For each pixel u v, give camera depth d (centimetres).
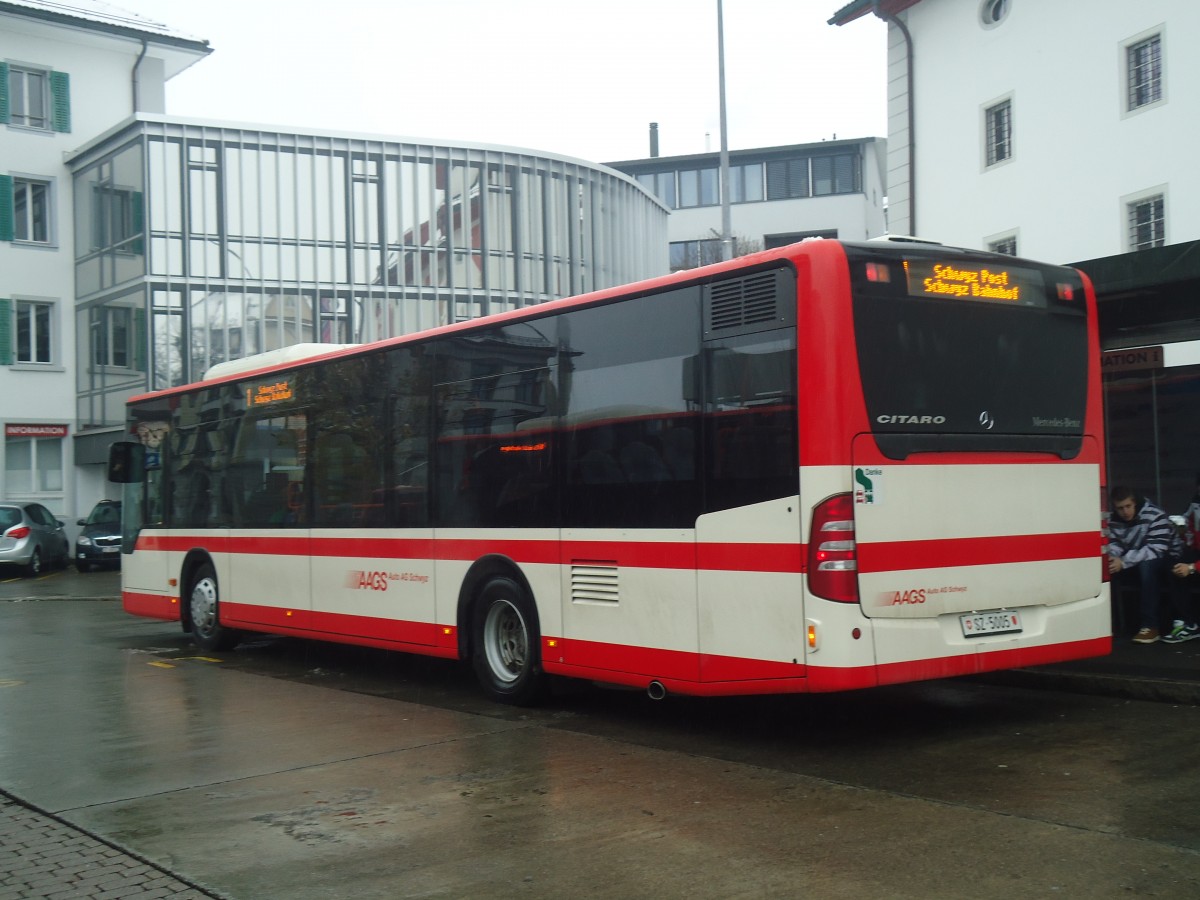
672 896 487
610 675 845
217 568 1366
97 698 1068
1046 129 2283
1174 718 817
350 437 1145
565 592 888
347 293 3241
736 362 758
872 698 944
